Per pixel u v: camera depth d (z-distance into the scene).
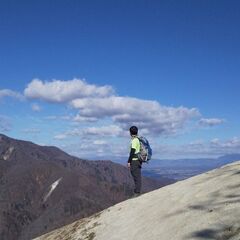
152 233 15.26
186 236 13.22
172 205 16.97
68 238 21.22
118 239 16.88
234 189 15.30
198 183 18.14
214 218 13.50
